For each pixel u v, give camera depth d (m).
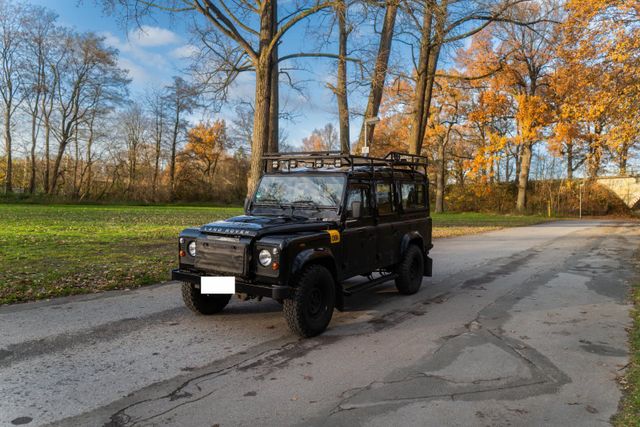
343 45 17.66
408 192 8.12
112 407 3.63
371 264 6.85
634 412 3.63
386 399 3.85
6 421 3.36
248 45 13.12
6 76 44.81
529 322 6.35
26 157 49.28
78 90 47.16
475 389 4.08
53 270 8.80
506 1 16.12
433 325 6.17
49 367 4.41
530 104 38.94
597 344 5.39
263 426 3.37
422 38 17.05
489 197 50.78
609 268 11.25
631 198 45.22
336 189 6.32
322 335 5.62
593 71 13.30
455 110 42.03
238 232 5.36
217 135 62.91
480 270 10.91
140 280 8.36
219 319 6.19
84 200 46.19
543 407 3.73
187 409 3.62
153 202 52.22
